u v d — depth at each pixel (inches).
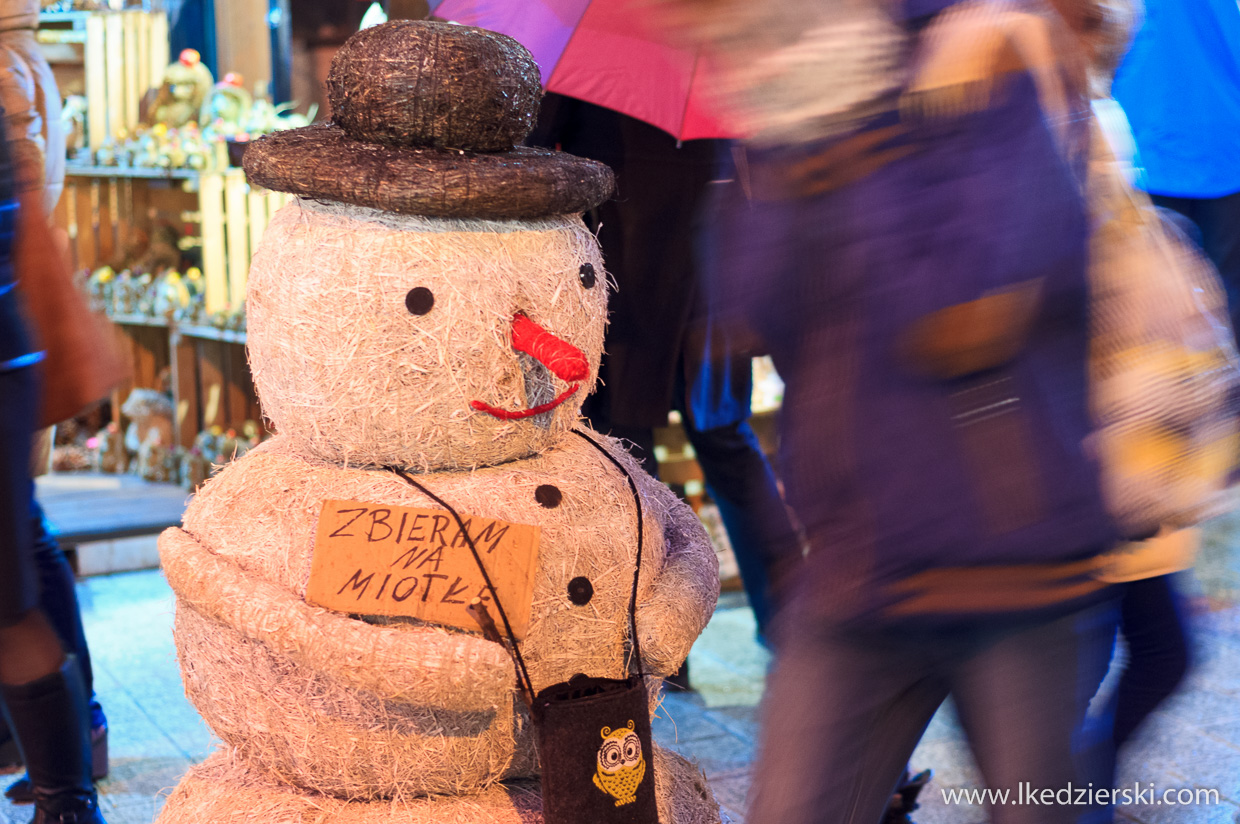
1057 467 48.2
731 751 102.7
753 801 53.2
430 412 59.4
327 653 56.5
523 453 63.7
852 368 49.1
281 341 60.4
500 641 58.1
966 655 50.8
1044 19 49.1
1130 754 78.5
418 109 59.1
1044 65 48.5
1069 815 50.1
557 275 61.9
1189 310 56.5
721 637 130.5
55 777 79.8
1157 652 75.3
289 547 60.3
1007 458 47.7
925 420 48.1
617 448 70.8
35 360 68.7
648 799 59.0
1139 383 55.4
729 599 143.2
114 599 141.6
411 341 58.4
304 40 173.6
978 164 47.4
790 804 51.4
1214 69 118.9
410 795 62.2
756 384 152.3
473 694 56.8
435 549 58.8
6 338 66.1
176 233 185.5
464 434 60.3
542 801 60.9
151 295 175.3
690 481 155.2
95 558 150.5
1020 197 47.4
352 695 59.2
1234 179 121.9
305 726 60.1
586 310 63.8
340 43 175.8
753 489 113.1
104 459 185.5
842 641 51.3
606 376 106.0
